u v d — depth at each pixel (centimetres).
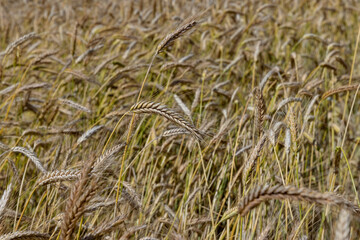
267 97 650
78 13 1520
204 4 1241
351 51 1008
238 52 876
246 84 746
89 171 249
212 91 605
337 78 649
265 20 1019
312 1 1350
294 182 401
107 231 291
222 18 989
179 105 466
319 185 492
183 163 550
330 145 604
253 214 374
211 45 950
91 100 628
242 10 1140
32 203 430
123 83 673
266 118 462
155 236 393
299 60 704
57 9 1498
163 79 717
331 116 599
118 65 726
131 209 383
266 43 923
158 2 1199
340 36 1103
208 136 445
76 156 487
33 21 1317
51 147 523
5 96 648
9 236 274
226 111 559
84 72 718
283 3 1341
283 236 396
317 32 1140
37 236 279
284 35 1070
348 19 1279
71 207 240
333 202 197
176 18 998
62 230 244
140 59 785
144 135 560
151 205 436
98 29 884
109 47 953
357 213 229
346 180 507
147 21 1154
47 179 298
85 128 599
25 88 529
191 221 403
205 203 493
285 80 662
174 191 498
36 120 608
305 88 547
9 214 342
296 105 544
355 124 702
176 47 826
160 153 495
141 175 491
